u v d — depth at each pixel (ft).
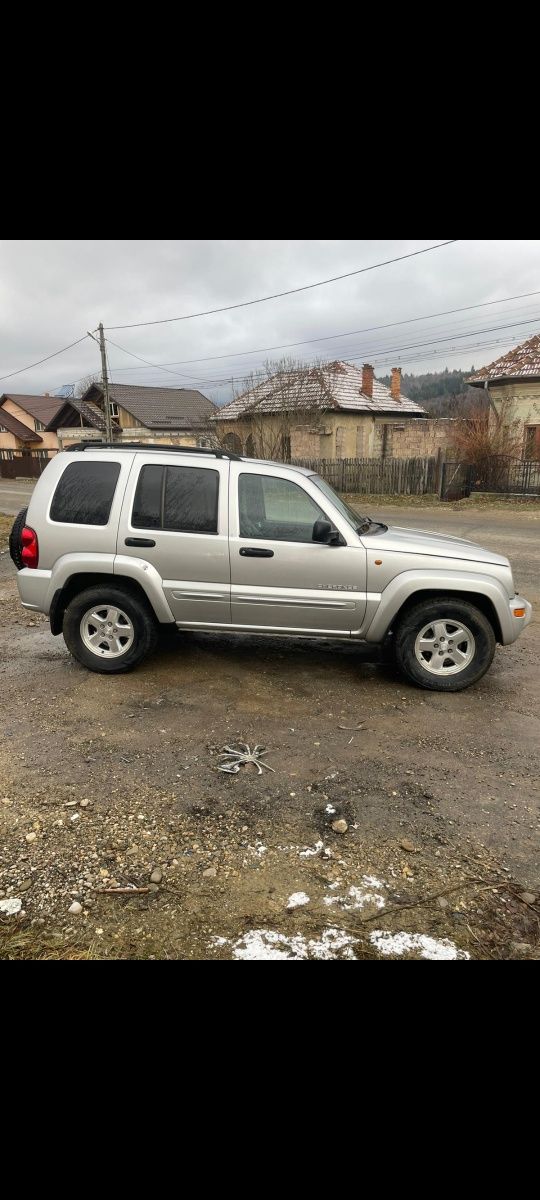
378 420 93.25
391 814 9.37
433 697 13.76
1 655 16.47
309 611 13.79
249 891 7.75
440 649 13.88
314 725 12.26
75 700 13.35
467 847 8.64
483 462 62.69
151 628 14.48
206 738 11.67
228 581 13.87
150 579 13.83
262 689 14.03
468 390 142.61
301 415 80.12
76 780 10.19
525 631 19.43
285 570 13.64
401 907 7.52
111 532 13.98
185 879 7.95
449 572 13.39
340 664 15.79
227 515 13.74
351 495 68.80
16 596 23.38
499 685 14.62
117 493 14.02
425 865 8.27
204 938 7.01
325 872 8.11
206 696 13.60
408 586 13.33
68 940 6.97
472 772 10.61
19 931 7.08
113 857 8.36
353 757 11.05
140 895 7.66
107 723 12.26
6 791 9.89
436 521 46.98
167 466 14.02
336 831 8.95
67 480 14.33
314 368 86.28
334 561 13.50
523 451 63.05
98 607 14.43
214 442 90.58
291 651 16.74
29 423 174.60
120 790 9.93
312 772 10.53
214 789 9.97
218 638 17.84
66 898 7.60
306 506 13.76
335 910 7.46
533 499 59.26
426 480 66.44
